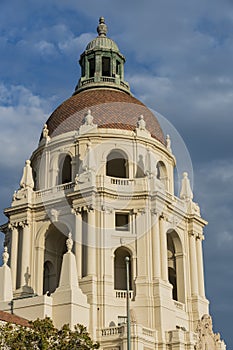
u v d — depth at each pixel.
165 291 92.69
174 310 93.69
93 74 118.12
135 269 93.31
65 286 86.56
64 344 66.12
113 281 92.25
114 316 89.44
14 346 63.84
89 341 68.06
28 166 104.12
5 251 94.81
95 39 120.50
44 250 99.69
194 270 102.00
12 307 86.69
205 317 97.31
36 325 66.88
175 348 87.62
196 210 106.25
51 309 85.44
